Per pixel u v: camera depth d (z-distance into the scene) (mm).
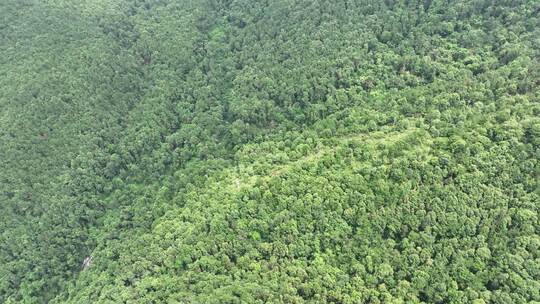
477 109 87500
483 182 77562
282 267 78312
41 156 103000
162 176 106625
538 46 91062
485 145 80438
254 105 107375
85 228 101188
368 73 103938
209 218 86875
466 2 102562
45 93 107500
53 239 98188
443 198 77438
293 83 107562
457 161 79875
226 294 74812
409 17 107375
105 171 107000
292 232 80562
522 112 82875
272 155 96250
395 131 90625
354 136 93688
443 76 96438
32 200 100000
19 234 97188
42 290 95625
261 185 88000
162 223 91938
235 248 82375
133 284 84875
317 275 76312
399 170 80312
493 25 98750
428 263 74312
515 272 71000
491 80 91188
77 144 106125
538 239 71812
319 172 86812
